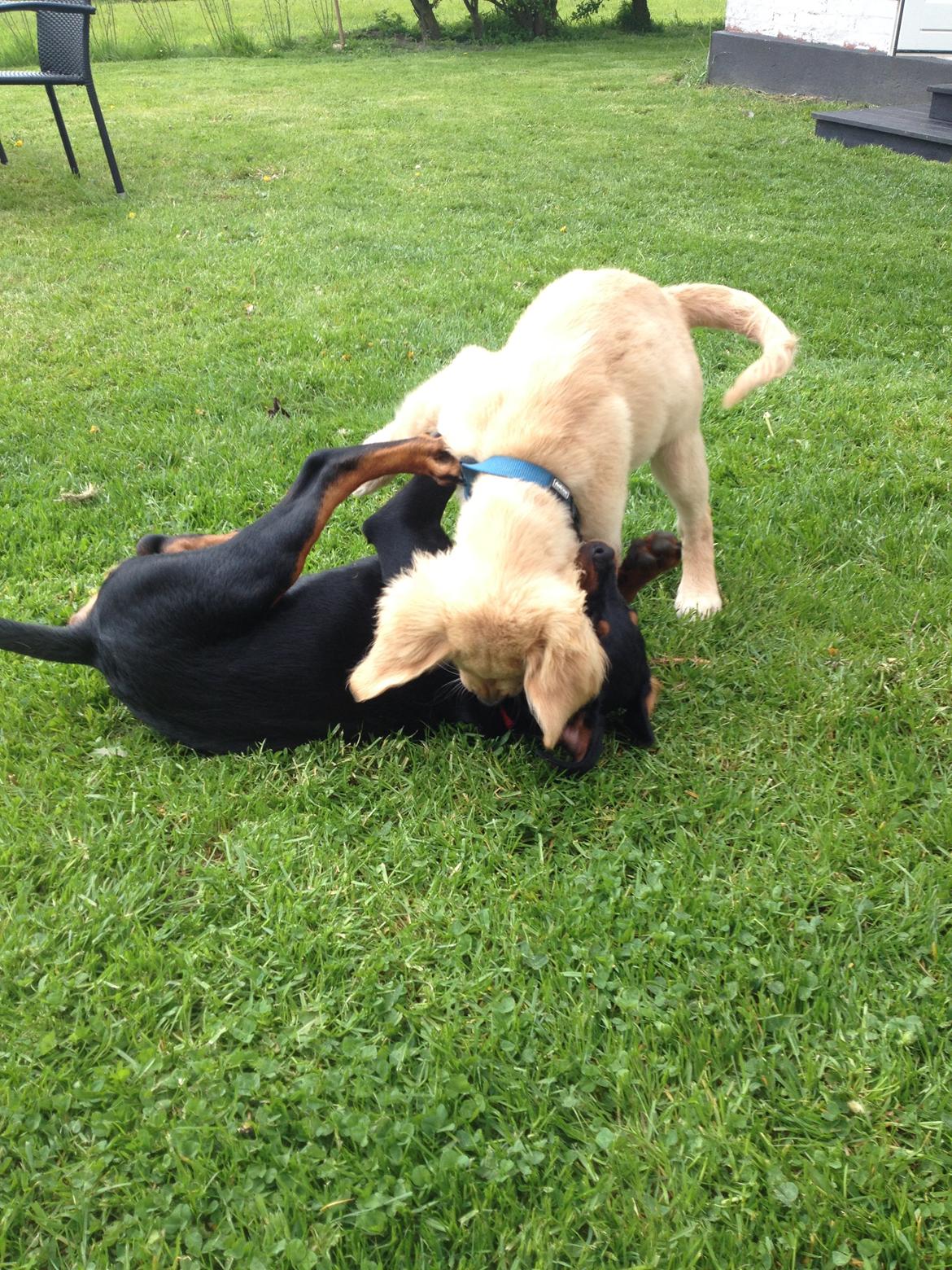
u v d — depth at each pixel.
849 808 1.47
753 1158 1.03
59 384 2.93
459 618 1.35
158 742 1.64
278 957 1.27
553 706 1.25
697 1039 1.14
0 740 1.63
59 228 4.51
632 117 7.11
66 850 1.43
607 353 1.71
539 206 4.82
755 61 7.98
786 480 2.37
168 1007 1.23
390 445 1.60
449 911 1.33
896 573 2.03
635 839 1.45
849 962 1.22
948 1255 0.95
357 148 6.15
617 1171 1.03
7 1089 1.11
